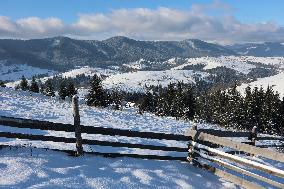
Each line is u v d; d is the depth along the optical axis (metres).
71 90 89.00
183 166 11.38
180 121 32.78
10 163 8.58
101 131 10.41
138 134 11.02
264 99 80.50
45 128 9.69
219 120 82.50
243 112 77.69
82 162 9.74
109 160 10.36
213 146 12.27
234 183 10.56
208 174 11.10
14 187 7.42
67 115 20.81
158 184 9.38
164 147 11.59
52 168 8.80
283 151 18.61
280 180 11.31
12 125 9.30
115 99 94.25
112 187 8.53
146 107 96.75
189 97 86.69
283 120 76.31
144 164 10.65
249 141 15.59
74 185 8.16
